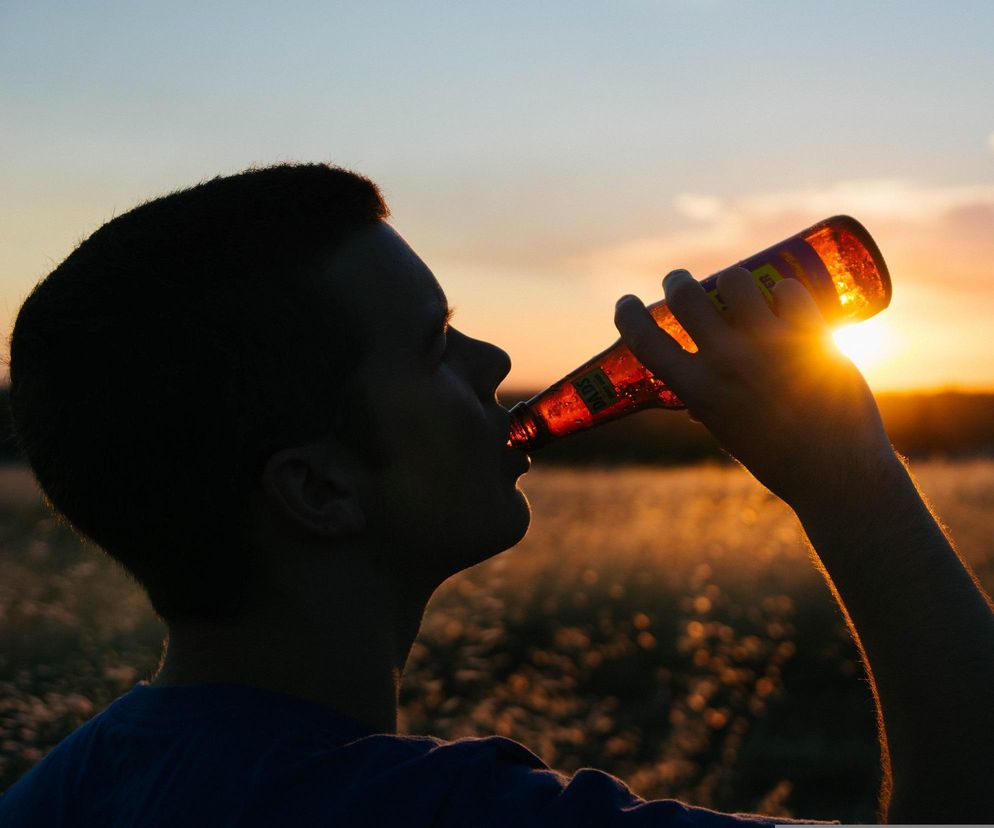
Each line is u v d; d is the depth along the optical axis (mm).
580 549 8508
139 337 896
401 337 970
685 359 1001
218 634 930
